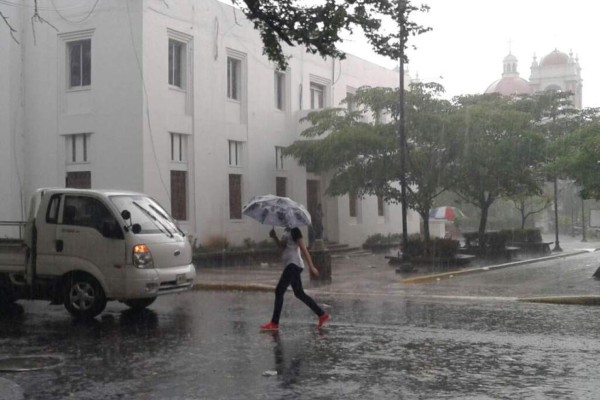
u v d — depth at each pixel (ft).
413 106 80.02
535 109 99.09
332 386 25.46
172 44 81.10
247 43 91.35
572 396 23.94
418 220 133.39
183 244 43.83
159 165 77.56
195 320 41.60
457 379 26.40
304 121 99.50
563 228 210.38
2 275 43.65
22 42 81.61
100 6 77.71
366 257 100.12
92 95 78.48
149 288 40.81
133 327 39.09
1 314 44.65
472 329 37.86
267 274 70.90
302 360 29.94
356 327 38.60
